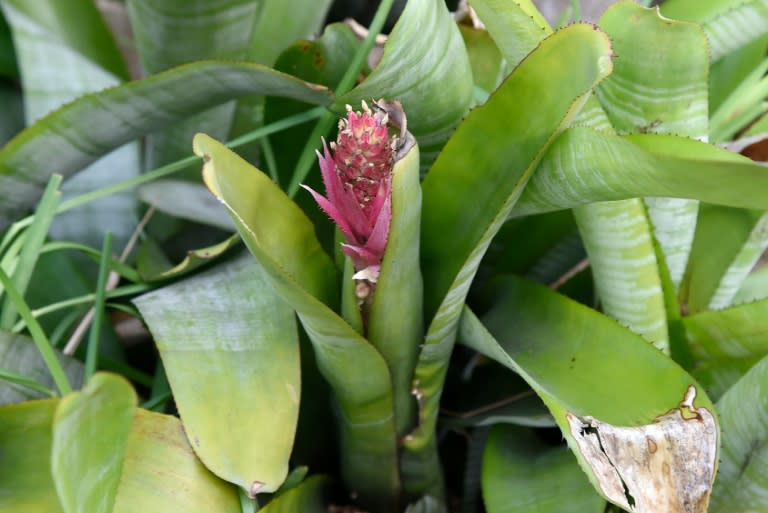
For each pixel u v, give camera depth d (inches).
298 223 39.3
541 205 39.1
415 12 38.3
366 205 37.4
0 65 51.9
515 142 38.9
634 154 34.6
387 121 37.3
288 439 38.9
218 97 42.6
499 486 41.3
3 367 41.4
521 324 41.6
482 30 46.4
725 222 44.4
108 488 35.8
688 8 44.5
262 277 41.8
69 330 46.9
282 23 47.9
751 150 48.4
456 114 41.7
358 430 41.0
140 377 45.6
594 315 40.3
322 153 43.5
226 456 38.4
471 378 45.3
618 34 40.3
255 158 47.6
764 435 39.2
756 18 43.4
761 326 41.6
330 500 43.5
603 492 36.8
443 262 40.6
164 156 47.1
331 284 40.2
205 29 43.2
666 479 37.5
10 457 37.6
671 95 40.8
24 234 44.9
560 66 37.9
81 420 33.5
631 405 38.5
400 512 43.4
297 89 41.4
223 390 39.4
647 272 40.1
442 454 47.6
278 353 40.3
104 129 43.1
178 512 37.9
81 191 49.4
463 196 40.1
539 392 37.6
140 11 42.9
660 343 41.4
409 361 40.1
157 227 47.9
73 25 49.9
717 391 43.3
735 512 40.7
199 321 40.8
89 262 49.0
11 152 42.9
